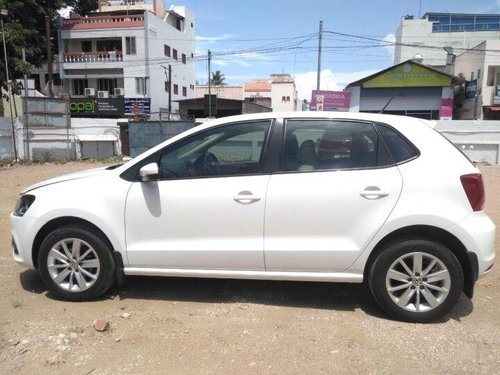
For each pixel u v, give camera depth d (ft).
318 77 103.71
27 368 10.60
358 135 13.29
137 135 75.51
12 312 13.48
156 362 10.88
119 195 13.79
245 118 13.98
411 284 12.78
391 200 12.61
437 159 12.82
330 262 13.01
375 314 13.50
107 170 14.65
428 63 183.21
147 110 146.10
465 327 12.69
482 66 118.21
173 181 13.69
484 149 66.54
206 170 13.76
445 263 12.52
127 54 148.15
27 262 14.53
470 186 12.55
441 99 111.86
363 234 12.74
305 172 13.17
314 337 12.05
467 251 12.43
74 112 147.33
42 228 14.26
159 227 13.67
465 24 195.31
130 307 13.93
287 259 13.15
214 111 150.30
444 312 12.74
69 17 153.07
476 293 15.19
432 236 12.73
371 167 12.95
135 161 14.07
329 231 12.95
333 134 13.41
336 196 12.82
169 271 13.85
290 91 230.27
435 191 12.51
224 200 13.29
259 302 14.32
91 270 14.25
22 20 105.70
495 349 11.51
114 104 147.02
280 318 13.19
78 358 11.02
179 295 14.88
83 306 13.98
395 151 13.00
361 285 15.71
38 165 67.36
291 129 13.60
